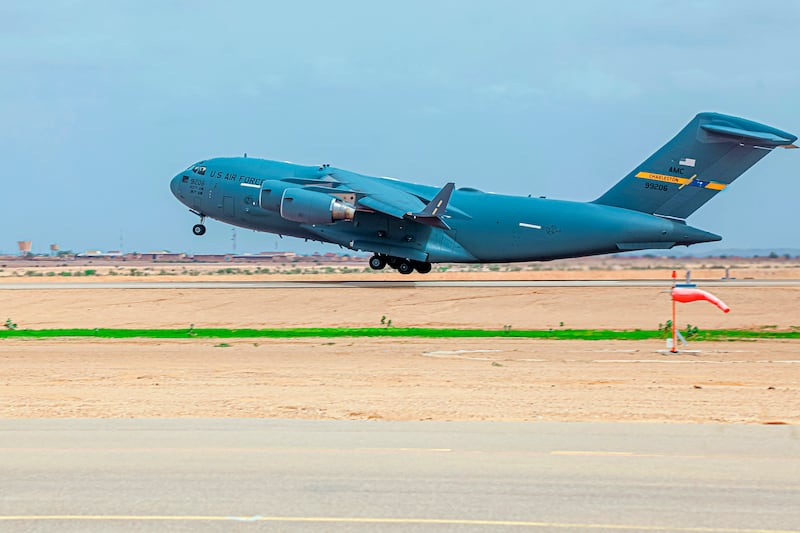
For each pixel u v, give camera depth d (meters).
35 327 121.06
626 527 31.12
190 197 171.12
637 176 161.12
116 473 38.25
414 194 166.88
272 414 54.41
